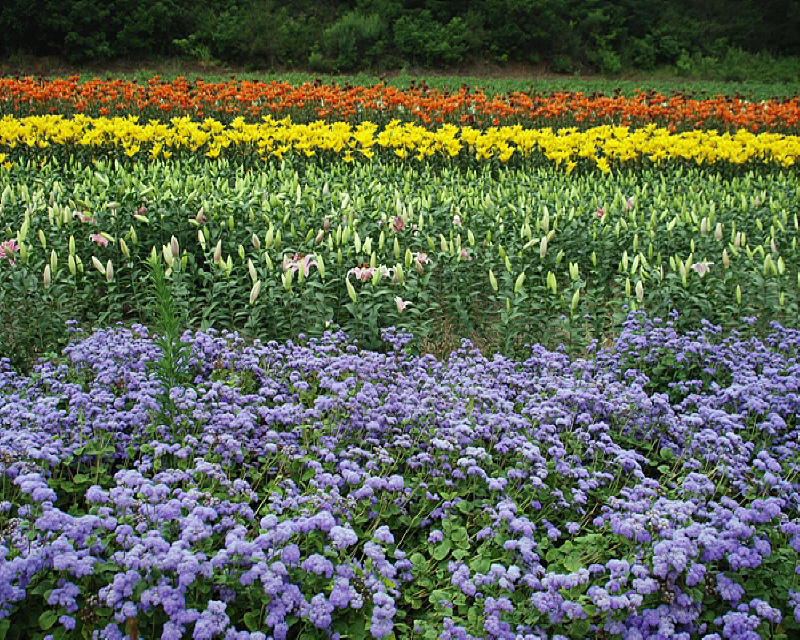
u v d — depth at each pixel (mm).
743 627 3387
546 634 3443
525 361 5957
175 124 11781
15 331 6453
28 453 3857
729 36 43719
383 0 37938
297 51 33594
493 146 12094
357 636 3367
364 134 11258
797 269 7906
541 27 37344
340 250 6898
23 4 30078
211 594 3389
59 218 7340
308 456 4523
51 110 16406
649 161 12359
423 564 3947
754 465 4449
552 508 4336
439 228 8453
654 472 5102
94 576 3346
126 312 7805
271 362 5789
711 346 6031
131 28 31891
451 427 4695
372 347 6656
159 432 4441
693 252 7926
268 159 11781
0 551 3043
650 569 3629
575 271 6902
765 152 12727
